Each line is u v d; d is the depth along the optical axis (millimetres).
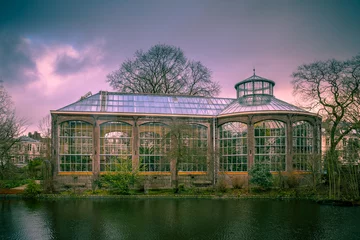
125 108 38312
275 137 35688
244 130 36656
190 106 41562
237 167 36719
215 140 38375
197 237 18172
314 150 36969
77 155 34688
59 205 26641
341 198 29234
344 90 32531
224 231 19312
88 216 22797
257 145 35812
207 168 36406
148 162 36281
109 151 35594
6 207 25891
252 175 33188
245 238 18031
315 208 25828
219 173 36438
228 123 37969
